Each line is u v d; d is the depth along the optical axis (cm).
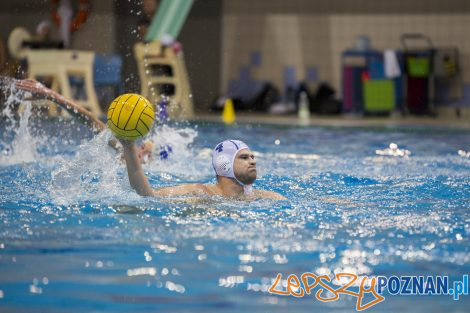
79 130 2811
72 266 1027
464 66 4097
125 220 1288
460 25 4153
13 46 3784
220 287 948
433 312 880
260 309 880
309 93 4219
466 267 1037
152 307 879
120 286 948
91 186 1548
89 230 1220
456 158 2314
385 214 1361
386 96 3900
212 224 1262
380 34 4309
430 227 1258
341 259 1068
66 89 3597
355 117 3941
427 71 3878
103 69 3781
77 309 870
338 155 2412
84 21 4300
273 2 4488
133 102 1345
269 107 4300
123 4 4403
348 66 4056
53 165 2000
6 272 999
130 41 4409
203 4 4575
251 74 4522
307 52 4434
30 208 1387
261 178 1842
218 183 1520
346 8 4366
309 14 4425
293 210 1388
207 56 4569
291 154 2434
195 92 4566
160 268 1020
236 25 4541
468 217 1338
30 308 873
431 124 3525
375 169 2045
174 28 4066
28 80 1527
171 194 1477
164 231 1216
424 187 1698
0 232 1205
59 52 3609
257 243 1146
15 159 2108
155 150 2084
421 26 4231
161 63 3856
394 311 884
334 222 1290
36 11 4441
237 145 1505
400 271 1019
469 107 4003
